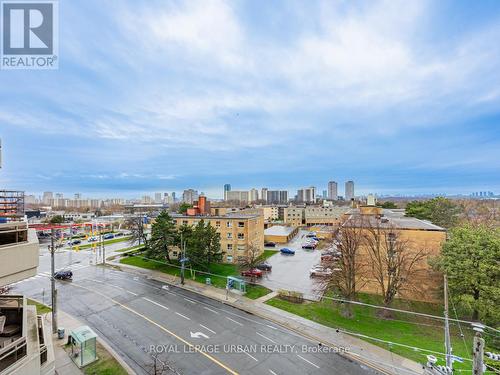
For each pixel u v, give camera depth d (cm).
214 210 5916
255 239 5169
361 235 3047
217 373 1772
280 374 1778
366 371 1828
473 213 8181
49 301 2977
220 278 3831
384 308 2633
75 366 1798
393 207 10506
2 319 1041
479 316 2453
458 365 1892
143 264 4566
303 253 5741
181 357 1941
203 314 2680
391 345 2152
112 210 17150
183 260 3697
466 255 2498
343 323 2520
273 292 3312
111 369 1772
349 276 2780
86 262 4806
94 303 2909
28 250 1000
